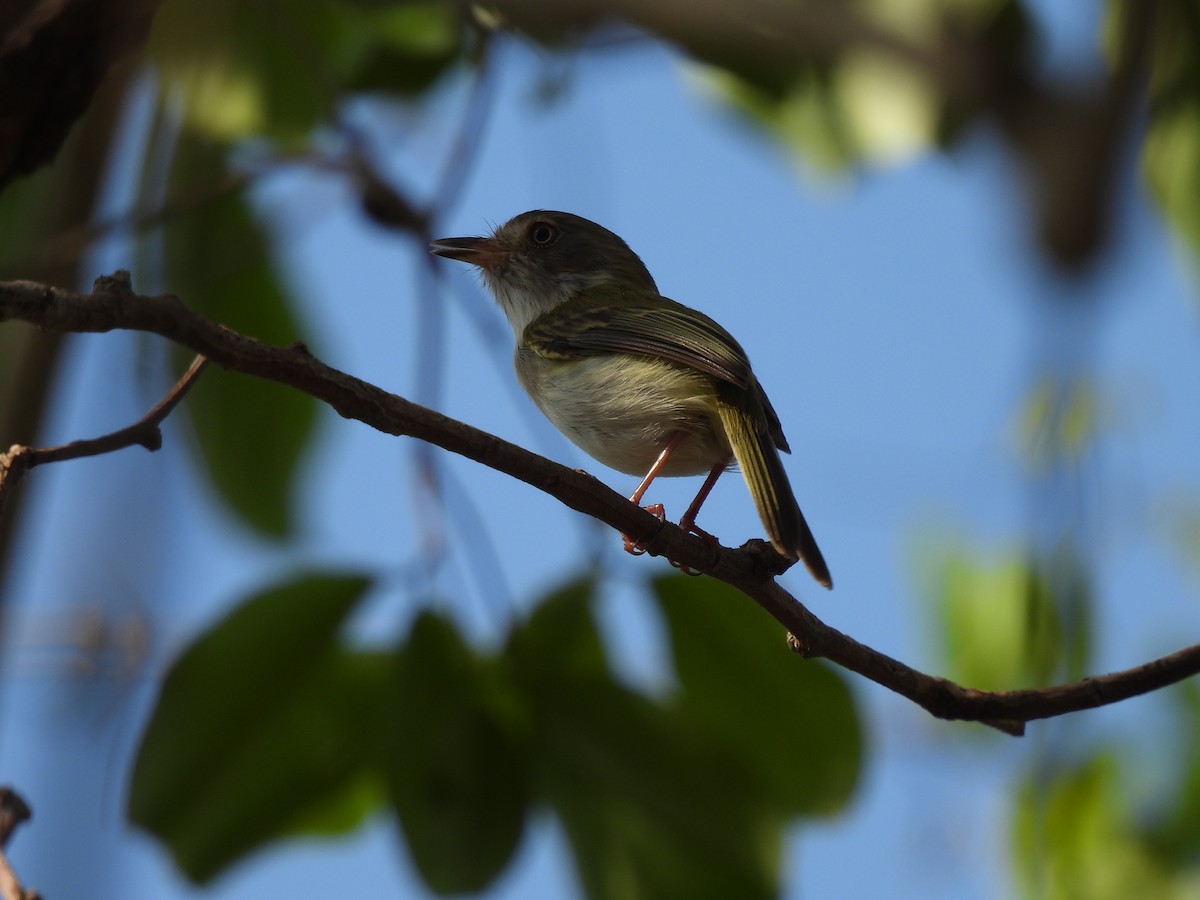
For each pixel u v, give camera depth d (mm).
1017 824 9102
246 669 7480
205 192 9078
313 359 5812
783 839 7797
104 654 8297
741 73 8406
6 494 5680
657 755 7703
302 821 7695
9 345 8961
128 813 7402
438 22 9078
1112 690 6535
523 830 7617
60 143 7328
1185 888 8797
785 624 6879
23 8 7145
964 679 9109
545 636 7652
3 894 5285
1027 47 7941
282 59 8789
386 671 7641
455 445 6223
